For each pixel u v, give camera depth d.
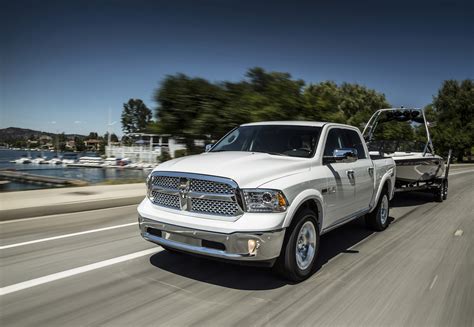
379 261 5.05
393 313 3.48
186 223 3.89
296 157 4.83
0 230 6.34
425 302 3.73
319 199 4.46
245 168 4.06
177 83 12.63
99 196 9.09
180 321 3.25
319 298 3.79
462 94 65.62
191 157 4.67
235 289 3.96
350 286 4.12
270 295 3.83
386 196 7.00
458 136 52.69
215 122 12.56
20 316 3.30
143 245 5.50
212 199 3.87
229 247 3.69
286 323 3.25
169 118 12.66
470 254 5.46
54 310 3.42
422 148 10.77
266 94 13.68
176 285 4.04
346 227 7.17
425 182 10.27
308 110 14.10
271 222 3.72
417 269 4.73
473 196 12.33
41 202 8.02
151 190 4.40
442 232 6.89
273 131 5.45
